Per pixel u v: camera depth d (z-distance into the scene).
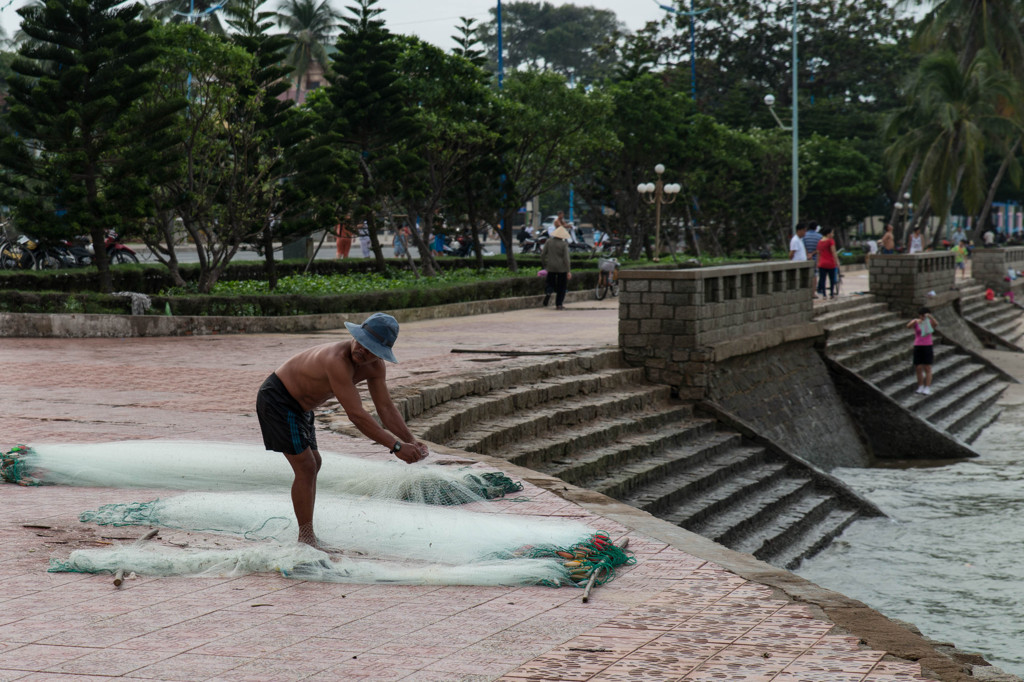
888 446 20.42
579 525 6.40
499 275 30.06
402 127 26.31
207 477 7.36
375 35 26.16
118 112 19.30
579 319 22.33
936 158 46.00
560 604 5.03
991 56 46.44
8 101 19.72
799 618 4.83
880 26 64.38
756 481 14.02
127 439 8.80
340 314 20.75
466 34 30.23
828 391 20.58
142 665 4.14
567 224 48.69
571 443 12.32
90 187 19.50
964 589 11.41
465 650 4.36
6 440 8.72
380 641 4.46
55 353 15.42
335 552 5.79
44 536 6.03
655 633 4.60
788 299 19.77
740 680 4.03
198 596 5.07
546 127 31.11
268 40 22.48
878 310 28.70
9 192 19.72
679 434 14.38
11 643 4.38
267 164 21.78
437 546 5.89
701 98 63.84
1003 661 9.19
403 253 39.22
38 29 18.61
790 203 52.44
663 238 44.69
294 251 35.03
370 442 8.91
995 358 32.34
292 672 4.08
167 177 19.95
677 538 6.35
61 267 25.19
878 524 14.41
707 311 16.09
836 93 69.31
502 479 7.46
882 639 4.54
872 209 74.12
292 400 5.65
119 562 5.41
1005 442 21.45
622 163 39.00
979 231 58.12
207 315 19.59
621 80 39.44
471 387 12.56
